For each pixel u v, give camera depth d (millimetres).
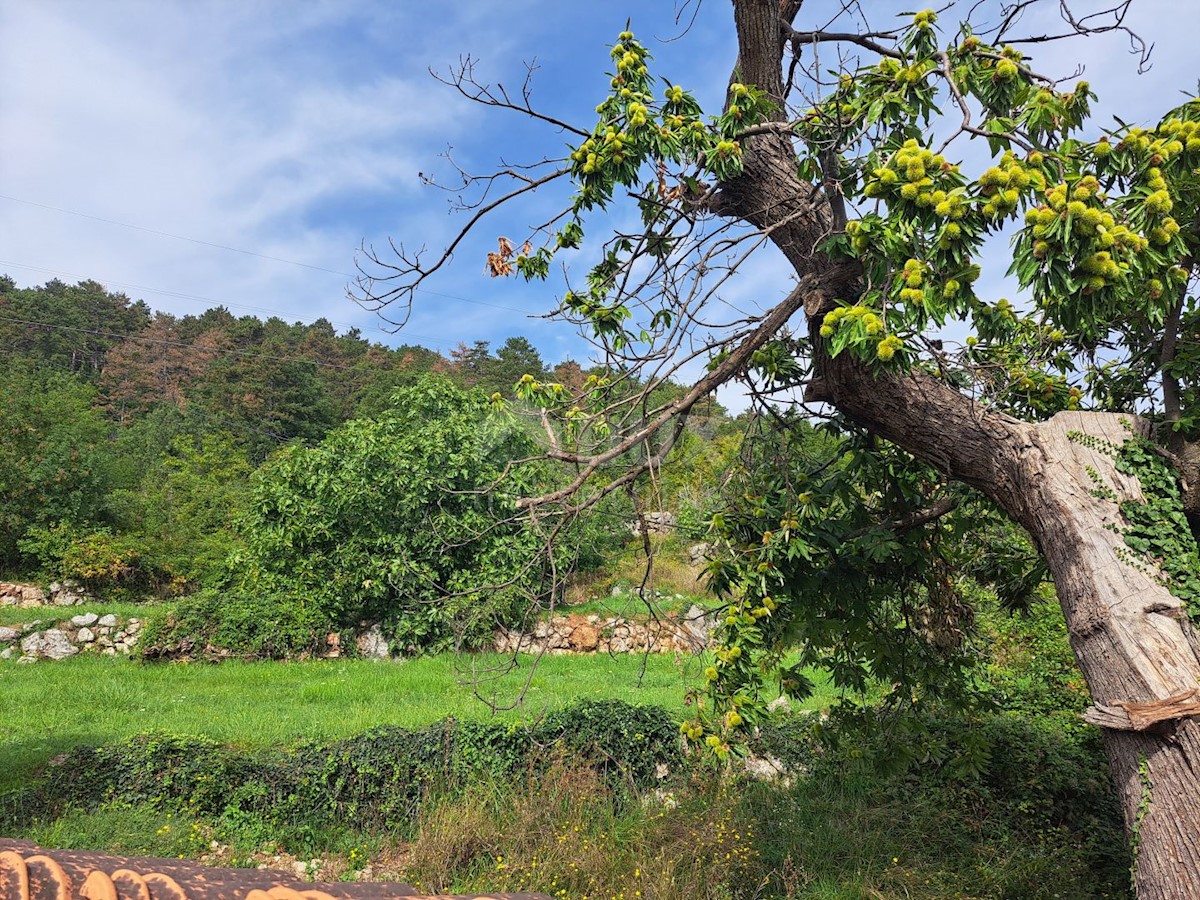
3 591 18516
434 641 15438
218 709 10680
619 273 4168
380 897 1158
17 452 20969
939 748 6820
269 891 1072
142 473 28078
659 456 4129
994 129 3244
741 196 4234
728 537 4883
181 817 7020
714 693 4488
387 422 17250
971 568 5910
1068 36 3688
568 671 13414
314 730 9117
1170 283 3141
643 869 5809
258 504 16234
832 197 3707
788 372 4758
